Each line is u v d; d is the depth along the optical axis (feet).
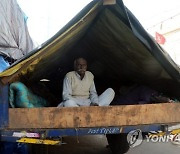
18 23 23.45
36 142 10.61
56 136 10.70
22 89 11.53
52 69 18.21
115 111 11.21
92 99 14.32
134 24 11.76
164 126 11.58
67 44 13.87
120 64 17.37
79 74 14.49
